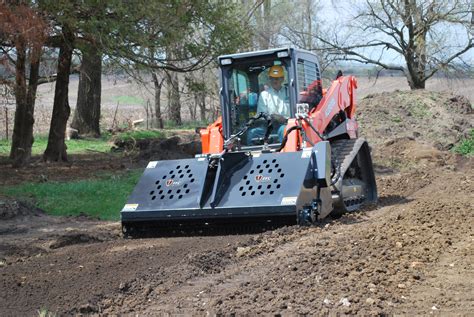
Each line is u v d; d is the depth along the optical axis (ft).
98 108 104.53
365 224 34.86
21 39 55.01
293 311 20.62
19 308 22.54
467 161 71.82
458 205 39.68
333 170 37.60
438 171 63.57
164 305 22.12
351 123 44.27
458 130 86.74
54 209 46.98
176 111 131.23
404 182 56.34
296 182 33.12
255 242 31.07
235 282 24.54
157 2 62.85
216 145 39.22
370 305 20.98
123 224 35.06
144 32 64.95
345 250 28.14
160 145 79.41
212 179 35.01
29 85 68.54
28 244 35.47
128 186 55.52
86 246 33.17
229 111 39.24
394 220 35.32
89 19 62.59
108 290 24.00
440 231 31.78
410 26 110.22
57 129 74.84
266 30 121.70
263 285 23.65
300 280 23.90
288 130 36.24
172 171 35.50
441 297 21.86
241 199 33.19
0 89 64.39
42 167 69.67
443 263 26.13
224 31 70.54
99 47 63.98
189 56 71.72
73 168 68.69
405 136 80.69
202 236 34.30
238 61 38.99
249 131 38.75
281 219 33.01
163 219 33.94
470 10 108.27
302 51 39.65
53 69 75.41
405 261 26.22
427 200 43.65
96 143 95.76
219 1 71.26
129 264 27.84
